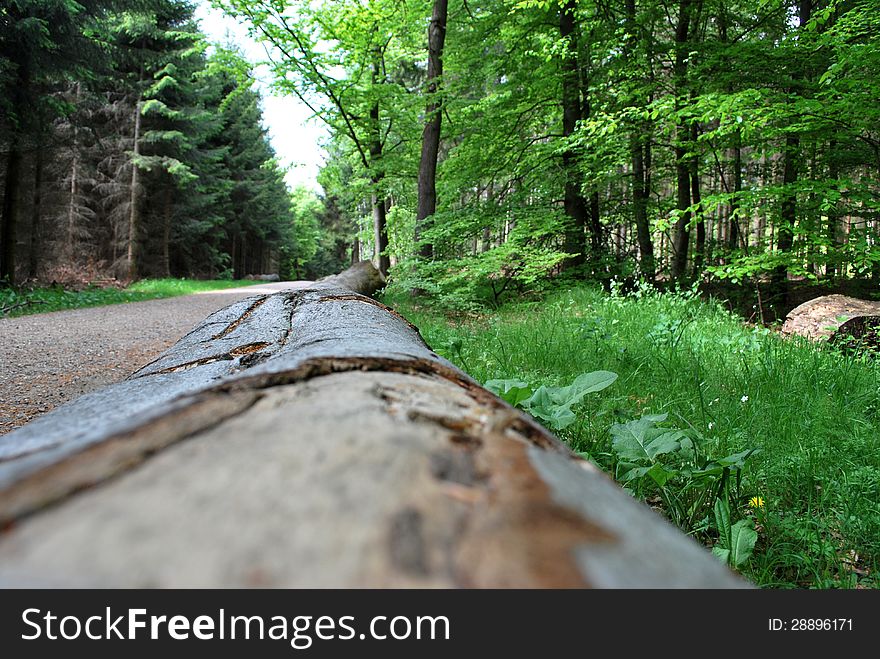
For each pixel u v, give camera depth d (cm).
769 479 233
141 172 2175
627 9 984
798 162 825
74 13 1167
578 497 53
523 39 1015
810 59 733
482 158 1063
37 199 1647
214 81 2462
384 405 71
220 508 44
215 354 196
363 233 1756
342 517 43
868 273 693
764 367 388
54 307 1105
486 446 63
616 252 1226
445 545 41
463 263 863
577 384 242
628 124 852
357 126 1166
